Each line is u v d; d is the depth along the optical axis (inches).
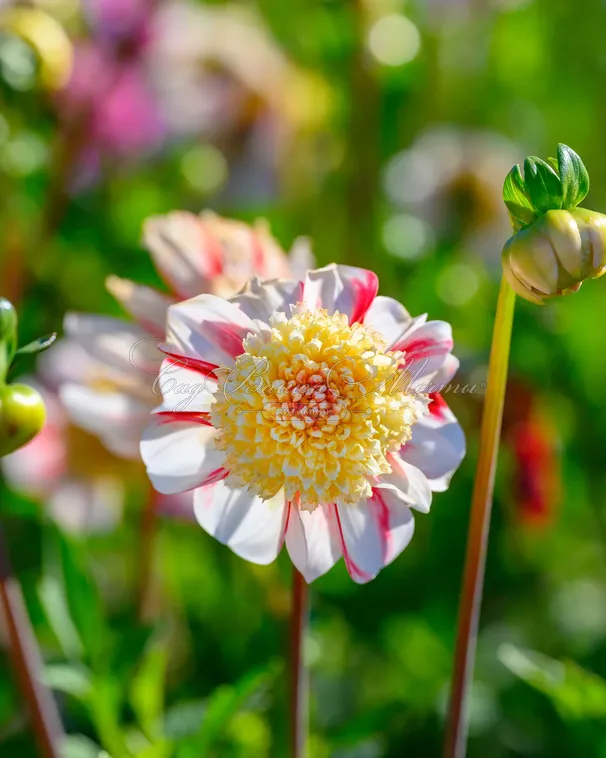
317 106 54.6
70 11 44.9
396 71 54.7
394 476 31.6
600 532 52.8
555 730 42.4
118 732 36.8
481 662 47.2
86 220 51.9
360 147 53.4
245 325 31.4
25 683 34.3
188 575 46.4
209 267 34.8
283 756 38.2
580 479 52.3
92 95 45.9
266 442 31.2
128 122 48.3
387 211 54.9
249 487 31.2
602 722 36.8
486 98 64.9
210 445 31.5
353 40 52.1
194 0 55.8
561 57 67.6
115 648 37.5
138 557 41.9
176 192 55.3
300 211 55.8
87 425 36.0
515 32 65.5
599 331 53.3
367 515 31.5
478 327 52.3
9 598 34.1
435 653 45.6
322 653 43.1
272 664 35.1
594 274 31.1
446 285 52.8
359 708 42.8
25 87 40.8
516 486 46.4
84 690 36.8
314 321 31.3
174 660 43.5
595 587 52.6
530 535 49.6
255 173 55.0
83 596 37.5
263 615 42.5
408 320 31.6
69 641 37.4
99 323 36.2
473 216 57.2
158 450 31.3
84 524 41.0
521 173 31.6
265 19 61.7
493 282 54.6
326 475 31.1
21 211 45.9
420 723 42.9
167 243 34.9
